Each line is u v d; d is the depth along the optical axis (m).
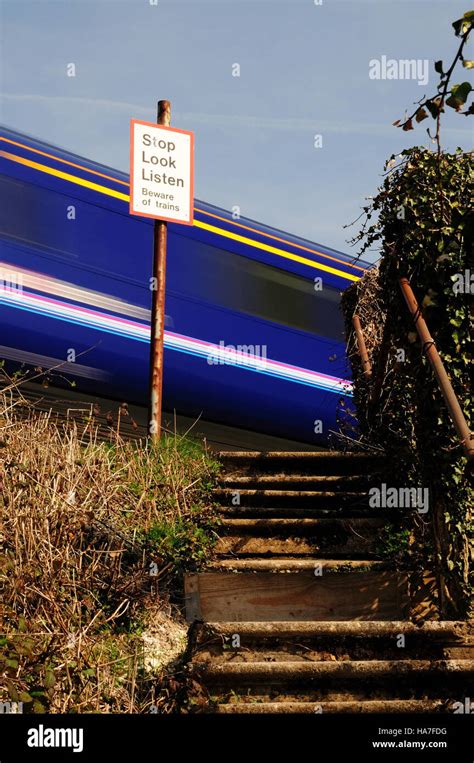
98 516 5.39
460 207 4.88
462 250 4.82
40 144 9.17
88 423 6.46
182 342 9.70
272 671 4.18
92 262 9.08
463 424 4.15
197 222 10.25
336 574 5.21
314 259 11.38
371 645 4.43
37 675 4.03
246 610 5.21
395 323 5.21
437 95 3.63
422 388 4.86
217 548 5.68
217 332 10.04
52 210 8.90
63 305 8.70
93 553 5.11
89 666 4.28
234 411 10.20
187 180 8.05
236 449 10.66
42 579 4.52
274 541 5.71
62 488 5.22
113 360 9.06
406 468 5.58
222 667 4.20
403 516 5.52
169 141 7.97
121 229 9.44
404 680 4.21
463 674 4.19
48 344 8.55
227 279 10.30
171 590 5.38
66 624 4.39
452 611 4.67
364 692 4.19
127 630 4.87
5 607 4.32
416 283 4.93
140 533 5.58
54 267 8.73
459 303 4.79
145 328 9.38
